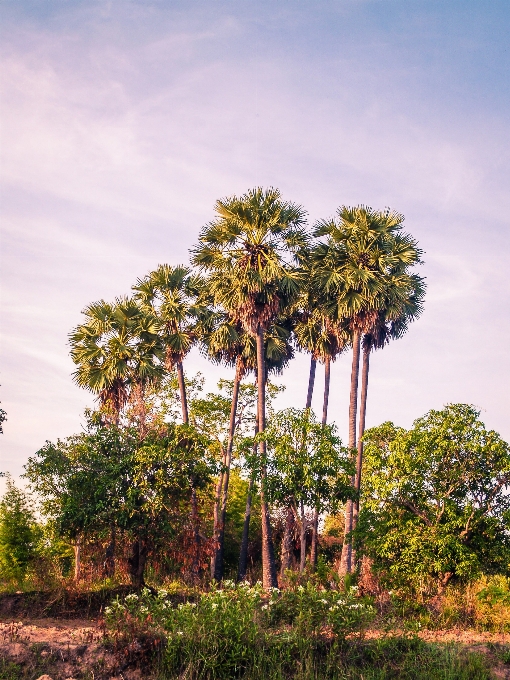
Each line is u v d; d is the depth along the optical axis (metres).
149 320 28.84
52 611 15.24
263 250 25.50
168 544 17.61
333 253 27.81
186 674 10.21
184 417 29.44
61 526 17.31
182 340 29.83
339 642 11.37
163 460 17.83
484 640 13.45
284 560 22.92
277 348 30.44
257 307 25.14
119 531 17.38
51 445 17.97
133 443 18.69
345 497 21.80
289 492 21.73
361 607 11.64
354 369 27.44
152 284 30.86
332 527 32.78
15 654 10.45
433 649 11.93
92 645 10.84
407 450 18.28
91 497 17.42
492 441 17.81
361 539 19.05
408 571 17.17
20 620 14.21
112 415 22.02
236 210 25.12
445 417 18.45
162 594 11.97
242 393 31.36
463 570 16.69
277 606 12.07
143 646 10.76
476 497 17.89
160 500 17.36
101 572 17.41
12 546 19.17
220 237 25.66
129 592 16.50
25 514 19.83
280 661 10.71
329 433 21.89
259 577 26.83
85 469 17.72
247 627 10.97
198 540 18.11
